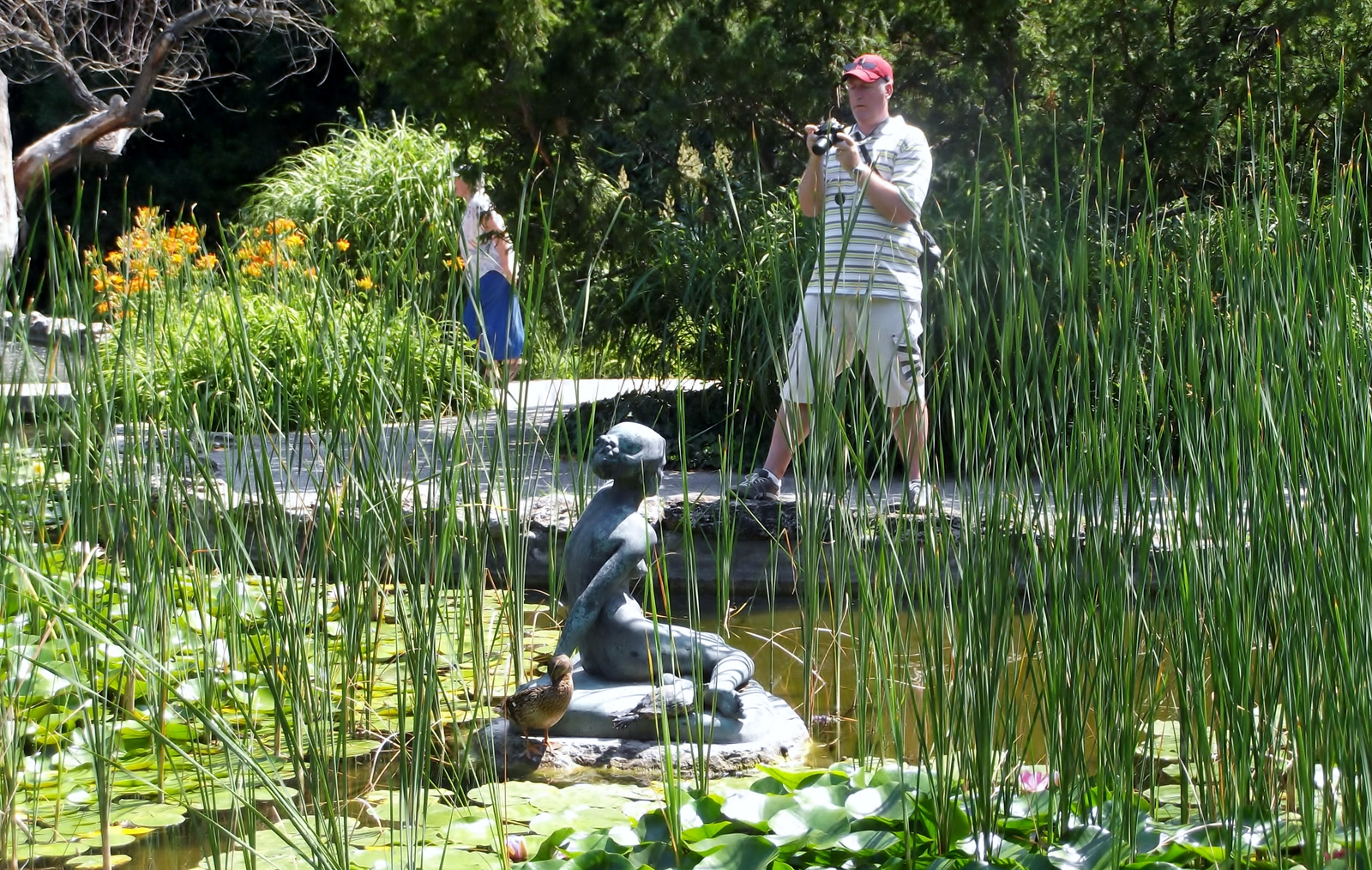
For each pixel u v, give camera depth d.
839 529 2.78
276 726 3.18
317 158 13.00
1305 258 2.38
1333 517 2.21
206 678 2.94
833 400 2.74
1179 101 7.02
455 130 7.84
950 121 7.66
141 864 2.58
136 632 3.14
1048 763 2.62
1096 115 7.14
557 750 3.17
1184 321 2.68
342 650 3.26
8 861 2.54
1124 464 2.64
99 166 19.34
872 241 4.72
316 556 3.33
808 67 7.46
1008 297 2.49
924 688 2.48
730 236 7.29
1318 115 7.18
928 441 2.70
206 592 3.36
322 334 3.38
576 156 7.80
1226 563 2.36
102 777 2.52
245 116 20.73
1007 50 7.52
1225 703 2.37
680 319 7.54
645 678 3.38
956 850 2.43
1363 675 2.17
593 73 7.58
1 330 2.93
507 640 4.04
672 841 2.43
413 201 11.72
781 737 3.27
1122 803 2.37
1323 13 7.02
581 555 3.34
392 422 3.43
